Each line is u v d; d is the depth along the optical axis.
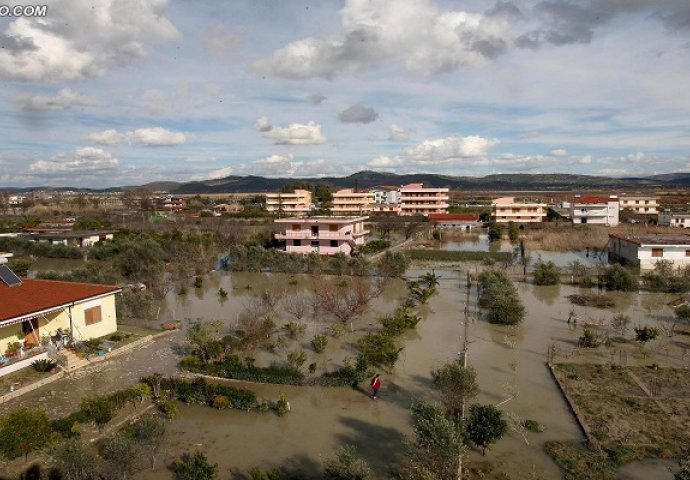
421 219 103.88
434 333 31.36
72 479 14.05
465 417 18.70
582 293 42.88
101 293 29.25
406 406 21.17
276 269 54.59
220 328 31.03
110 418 19.27
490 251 69.31
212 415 20.56
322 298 35.00
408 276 51.28
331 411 20.83
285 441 18.41
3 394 21.84
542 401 21.34
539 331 31.50
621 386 22.50
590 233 80.25
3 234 79.69
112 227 94.06
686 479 14.43
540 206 111.62
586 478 15.69
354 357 26.88
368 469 15.41
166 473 16.22
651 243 53.56
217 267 57.97
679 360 25.78
